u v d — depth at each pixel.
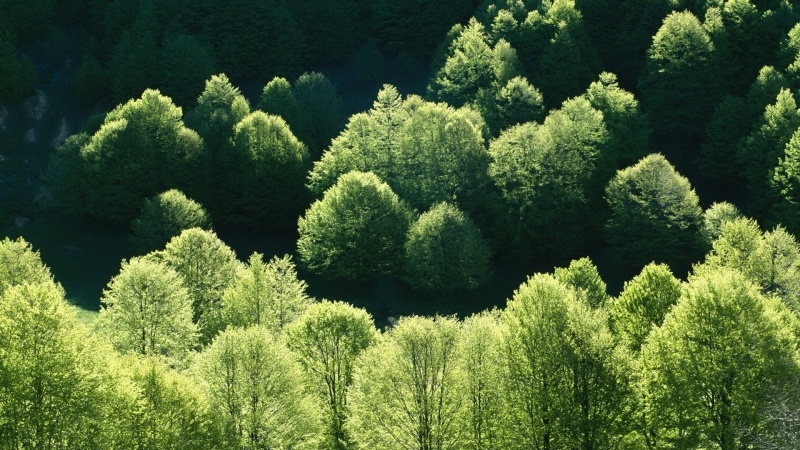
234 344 59.00
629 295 70.62
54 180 127.00
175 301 72.81
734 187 119.06
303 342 66.25
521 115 127.44
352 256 106.00
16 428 47.69
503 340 57.22
